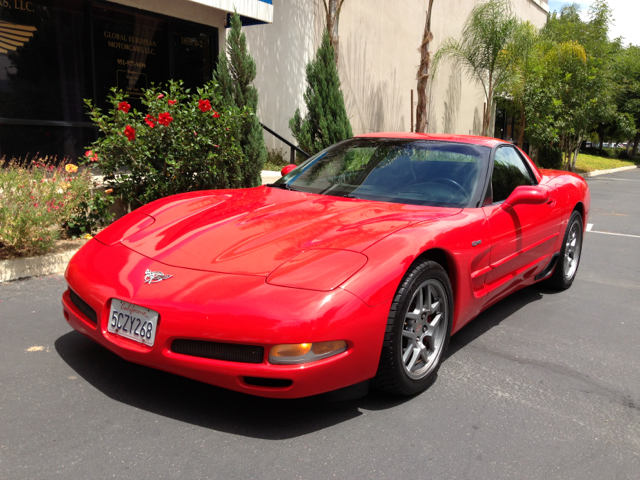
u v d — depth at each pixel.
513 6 22.77
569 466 2.14
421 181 3.38
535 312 4.18
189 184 5.97
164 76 8.52
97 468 1.93
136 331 2.26
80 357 2.81
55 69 7.24
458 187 3.32
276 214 2.90
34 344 2.95
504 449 2.23
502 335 3.62
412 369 2.64
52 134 7.29
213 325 2.10
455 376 2.92
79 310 2.61
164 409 2.35
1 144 6.77
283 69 11.48
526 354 3.30
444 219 2.89
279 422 2.31
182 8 8.45
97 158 5.41
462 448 2.21
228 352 2.13
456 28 18.47
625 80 29.88
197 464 1.98
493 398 2.68
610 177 23.19
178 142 5.64
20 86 6.92
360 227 2.67
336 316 2.14
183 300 2.18
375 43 14.16
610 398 2.77
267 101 11.20
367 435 2.26
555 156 22.50
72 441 2.08
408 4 15.44
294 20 11.56
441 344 2.80
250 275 2.27
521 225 3.60
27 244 4.25
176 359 2.17
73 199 4.90
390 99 15.21
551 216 4.14
